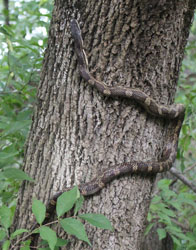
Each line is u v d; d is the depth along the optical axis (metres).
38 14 3.66
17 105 4.01
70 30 2.45
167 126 2.75
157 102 2.52
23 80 3.74
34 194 2.68
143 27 2.29
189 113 4.06
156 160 2.67
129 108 2.47
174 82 2.65
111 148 2.49
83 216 2.08
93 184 2.46
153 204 3.16
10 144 3.26
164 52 2.43
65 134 2.55
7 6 6.02
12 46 3.65
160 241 4.59
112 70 2.41
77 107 2.51
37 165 2.70
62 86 2.54
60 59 2.54
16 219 2.81
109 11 2.30
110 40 2.36
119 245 2.53
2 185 2.86
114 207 2.50
